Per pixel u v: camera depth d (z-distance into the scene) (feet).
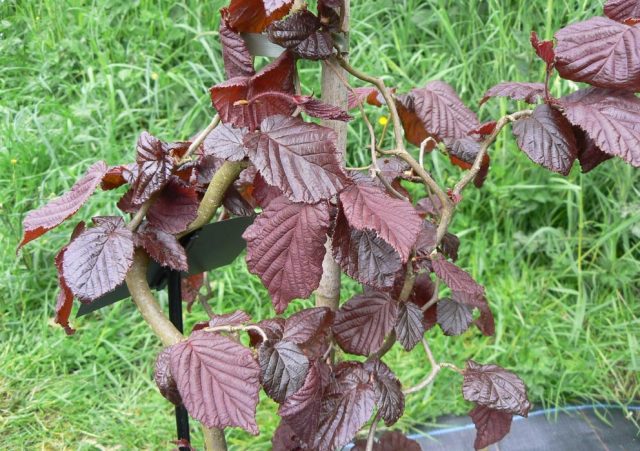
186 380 3.23
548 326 6.99
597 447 5.94
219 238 3.78
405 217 3.28
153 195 3.48
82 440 5.76
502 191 7.68
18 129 7.90
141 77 8.80
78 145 8.06
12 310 6.86
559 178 7.77
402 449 4.15
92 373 6.30
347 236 3.45
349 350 3.79
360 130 7.80
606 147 3.42
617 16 3.66
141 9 9.26
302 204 3.38
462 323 4.08
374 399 3.64
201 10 9.12
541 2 8.21
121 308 7.03
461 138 3.98
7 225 7.21
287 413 3.41
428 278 4.18
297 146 3.28
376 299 3.81
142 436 5.76
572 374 6.48
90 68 8.49
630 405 6.41
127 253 3.30
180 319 3.76
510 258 7.64
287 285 3.41
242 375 3.22
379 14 9.34
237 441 5.68
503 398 3.79
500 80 8.12
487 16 9.03
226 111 3.42
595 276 7.52
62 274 3.36
